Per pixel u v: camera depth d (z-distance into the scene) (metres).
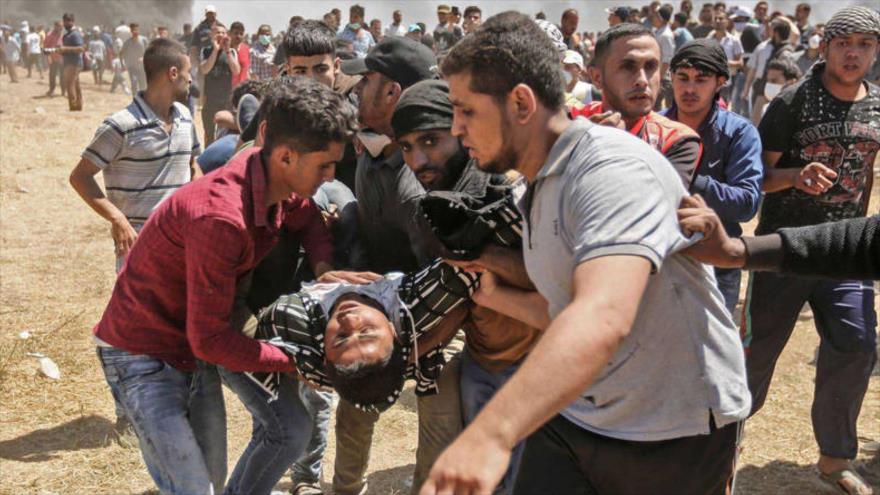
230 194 2.77
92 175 4.48
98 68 27.92
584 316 1.71
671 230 1.99
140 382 2.99
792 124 4.12
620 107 3.49
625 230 1.89
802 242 2.37
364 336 2.82
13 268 7.95
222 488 3.36
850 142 4.05
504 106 2.07
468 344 3.18
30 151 13.79
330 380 2.93
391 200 3.25
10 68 27.50
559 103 2.11
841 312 4.04
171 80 4.55
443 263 2.91
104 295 7.23
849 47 3.93
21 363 5.67
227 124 5.41
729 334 2.27
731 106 15.87
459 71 2.08
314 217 3.38
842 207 4.14
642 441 2.24
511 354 3.04
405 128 2.96
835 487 4.18
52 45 28.16
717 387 2.21
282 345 2.92
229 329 2.84
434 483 1.61
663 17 14.50
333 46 4.49
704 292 2.23
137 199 4.57
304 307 2.99
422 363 3.10
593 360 1.67
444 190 3.01
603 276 1.82
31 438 4.72
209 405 3.24
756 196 3.79
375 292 2.95
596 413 2.27
